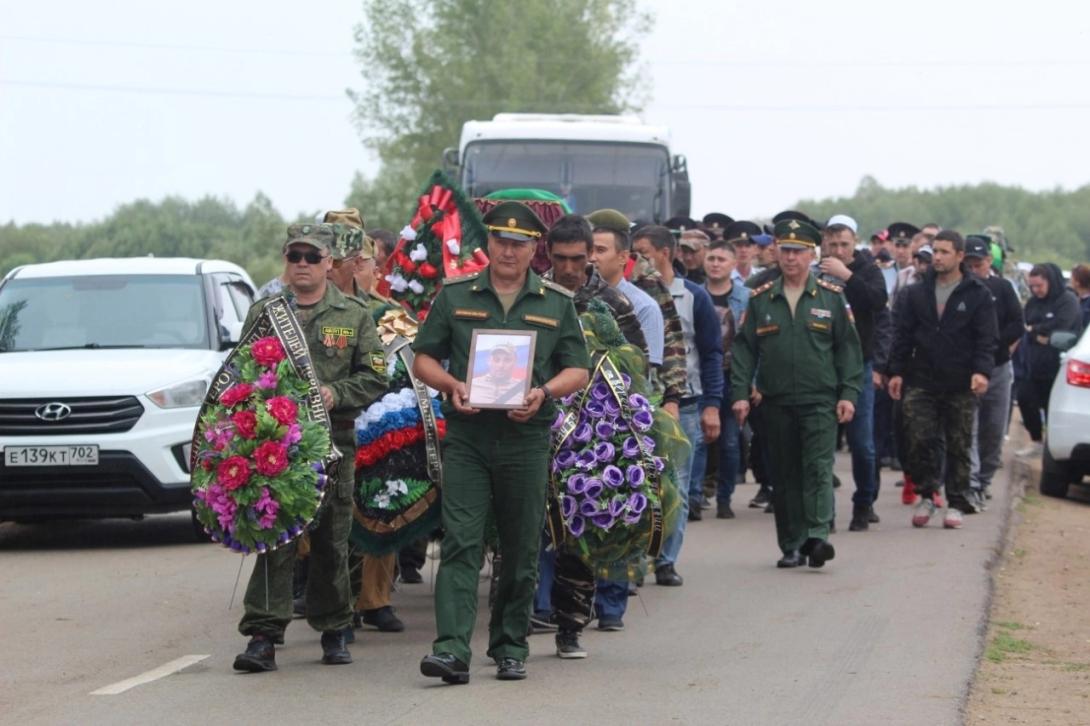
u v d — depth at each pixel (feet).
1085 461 59.67
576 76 220.43
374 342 30.12
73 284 51.47
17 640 33.24
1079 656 32.42
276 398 28.68
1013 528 51.83
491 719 26.13
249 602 29.68
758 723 26.12
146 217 265.75
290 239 29.91
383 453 31.68
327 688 28.37
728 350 52.26
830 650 31.89
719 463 53.16
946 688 28.63
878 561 43.47
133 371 46.24
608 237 35.35
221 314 51.03
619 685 28.73
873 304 48.08
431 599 38.17
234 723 25.88
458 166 85.71
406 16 220.43
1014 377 77.56
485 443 28.27
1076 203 605.73
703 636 33.32
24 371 46.34
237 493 28.50
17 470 45.14
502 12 220.02
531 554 28.78
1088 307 80.64
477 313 28.43
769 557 44.60
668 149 83.05
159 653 31.86
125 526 52.54
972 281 49.78
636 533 30.25
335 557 30.09
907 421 50.49
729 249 52.70
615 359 30.94
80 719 26.27
